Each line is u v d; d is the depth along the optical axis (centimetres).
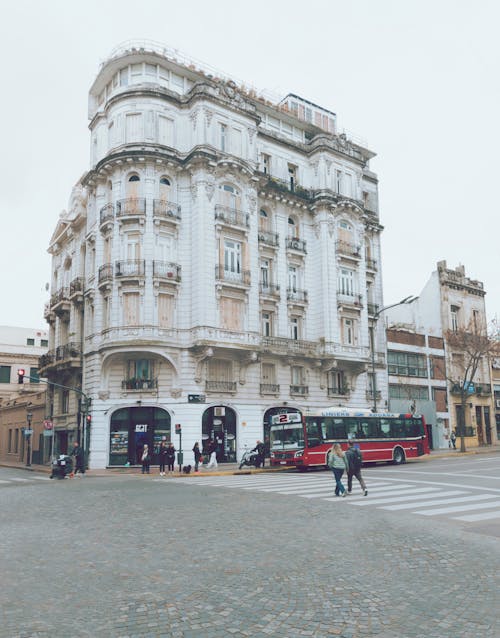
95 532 1084
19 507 1477
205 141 3347
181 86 3584
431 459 3569
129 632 561
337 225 4025
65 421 3791
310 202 3994
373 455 3014
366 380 4125
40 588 707
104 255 3331
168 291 3209
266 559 850
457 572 773
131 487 2006
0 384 6019
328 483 2014
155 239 3225
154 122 3328
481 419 5262
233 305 3381
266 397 3512
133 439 3188
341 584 719
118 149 3288
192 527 1123
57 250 4488
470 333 4747
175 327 3206
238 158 3422
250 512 1320
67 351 3634
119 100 3359
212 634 555
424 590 692
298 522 1176
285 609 625
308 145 4144
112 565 820
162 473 2711
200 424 3162
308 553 888
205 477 2552
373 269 4397
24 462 4644
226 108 3506
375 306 4331
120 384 3197
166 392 3172
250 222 3522
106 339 3164
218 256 3319
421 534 1038
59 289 4256
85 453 3122
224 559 852
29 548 943
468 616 601
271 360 3584
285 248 3816
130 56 3397
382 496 1606
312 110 4388
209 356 3164
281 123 4144
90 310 3516
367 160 4750
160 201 3259
